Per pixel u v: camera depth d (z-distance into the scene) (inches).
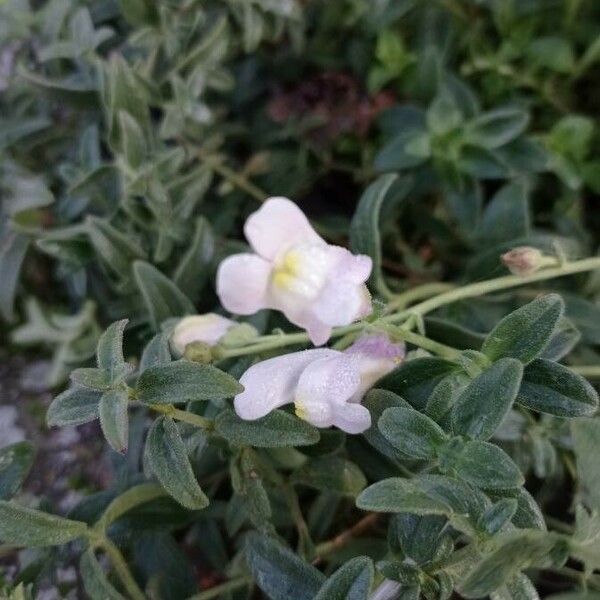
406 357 5.9
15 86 9.0
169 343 6.1
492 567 4.2
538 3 8.9
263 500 5.6
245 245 7.9
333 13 9.1
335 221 8.9
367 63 9.4
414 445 4.8
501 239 7.6
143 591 6.3
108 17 8.8
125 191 7.5
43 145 8.9
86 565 5.3
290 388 5.3
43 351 8.9
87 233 7.9
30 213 8.3
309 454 5.9
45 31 8.8
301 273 5.3
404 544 5.0
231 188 8.7
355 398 5.6
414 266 8.5
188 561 6.3
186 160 8.5
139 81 7.9
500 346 5.1
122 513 5.9
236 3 8.3
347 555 6.2
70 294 8.9
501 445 6.4
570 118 8.6
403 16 9.3
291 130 9.1
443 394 5.1
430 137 8.3
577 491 6.5
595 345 7.5
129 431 6.9
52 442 8.2
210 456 6.7
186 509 6.3
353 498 6.5
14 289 8.2
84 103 8.3
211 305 7.9
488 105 9.3
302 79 9.5
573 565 6.8
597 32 9.2
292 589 5.2
